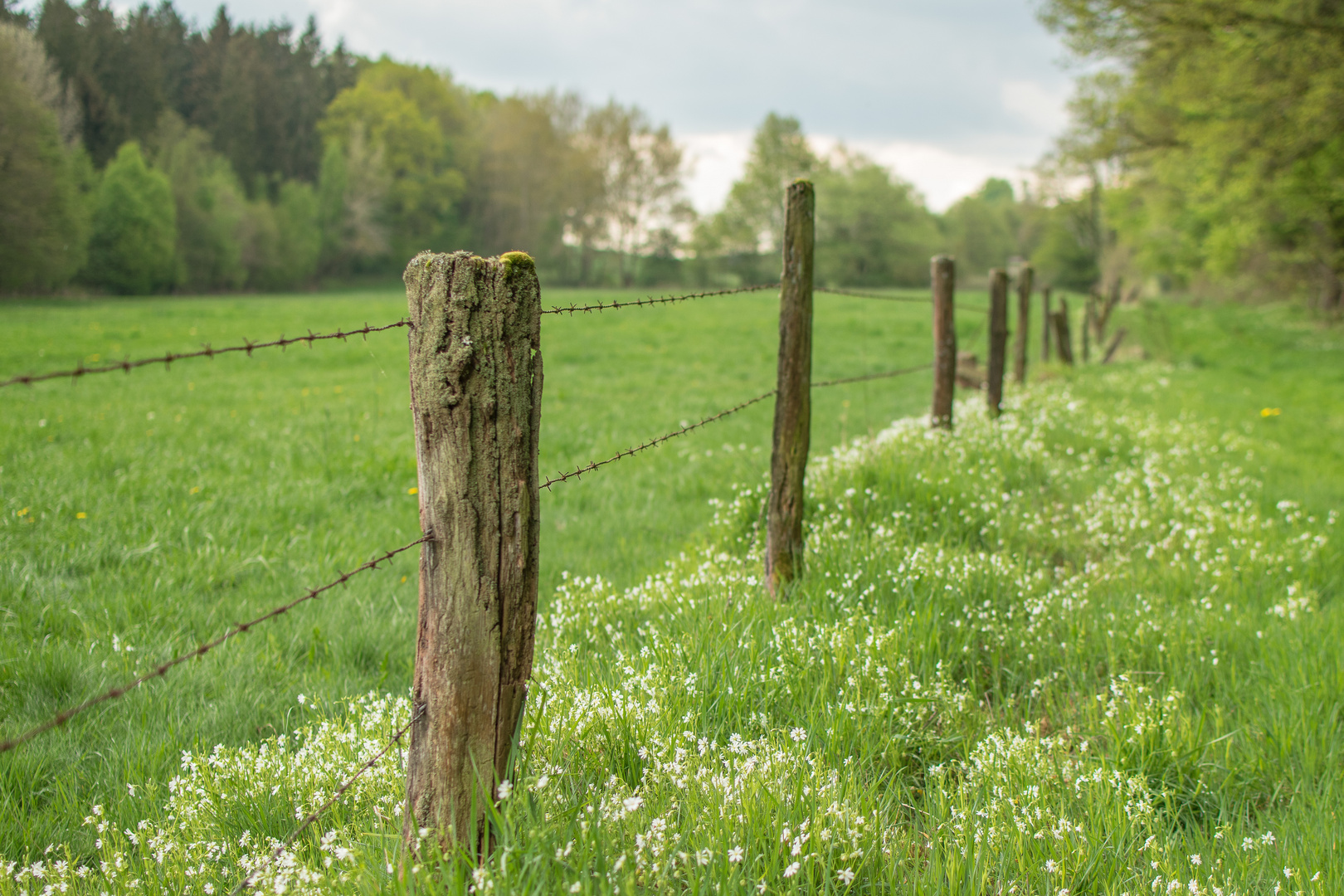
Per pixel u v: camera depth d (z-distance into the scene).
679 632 3.94
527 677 2.43
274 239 72.50
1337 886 2.50
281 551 5.79
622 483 8.15
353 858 2.27
